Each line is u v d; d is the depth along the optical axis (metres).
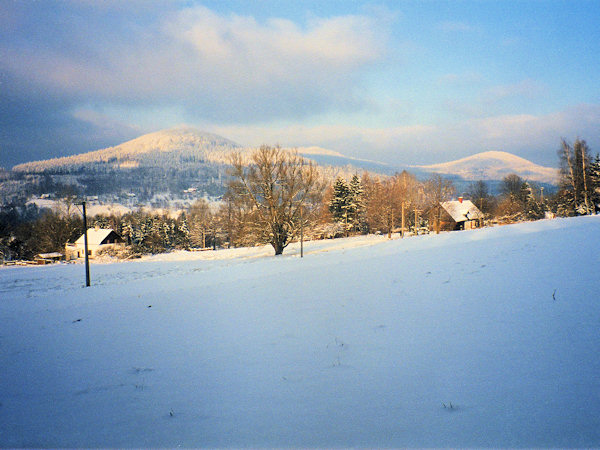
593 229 16.97
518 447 3.28
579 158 44.62
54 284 23.47
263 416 4.33
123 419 4.51
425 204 65.06
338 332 7.28
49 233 64.94
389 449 3.47
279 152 35.72
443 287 9.81
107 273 29.23
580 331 5.65
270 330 7.85
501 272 10.40
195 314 10.05
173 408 4.73
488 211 78.62
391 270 13.67
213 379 5.57
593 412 3.70
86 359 6.96
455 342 6.02
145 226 74.19
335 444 3.63
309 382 5.18
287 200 36.00
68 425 4.43
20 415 4.77
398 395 4.57
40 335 9.06
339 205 72.00
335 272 15.01
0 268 34.97
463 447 3.37
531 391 4.25
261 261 29.92
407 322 7.37
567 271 9.28
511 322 6.50
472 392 4.42
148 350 7.23
